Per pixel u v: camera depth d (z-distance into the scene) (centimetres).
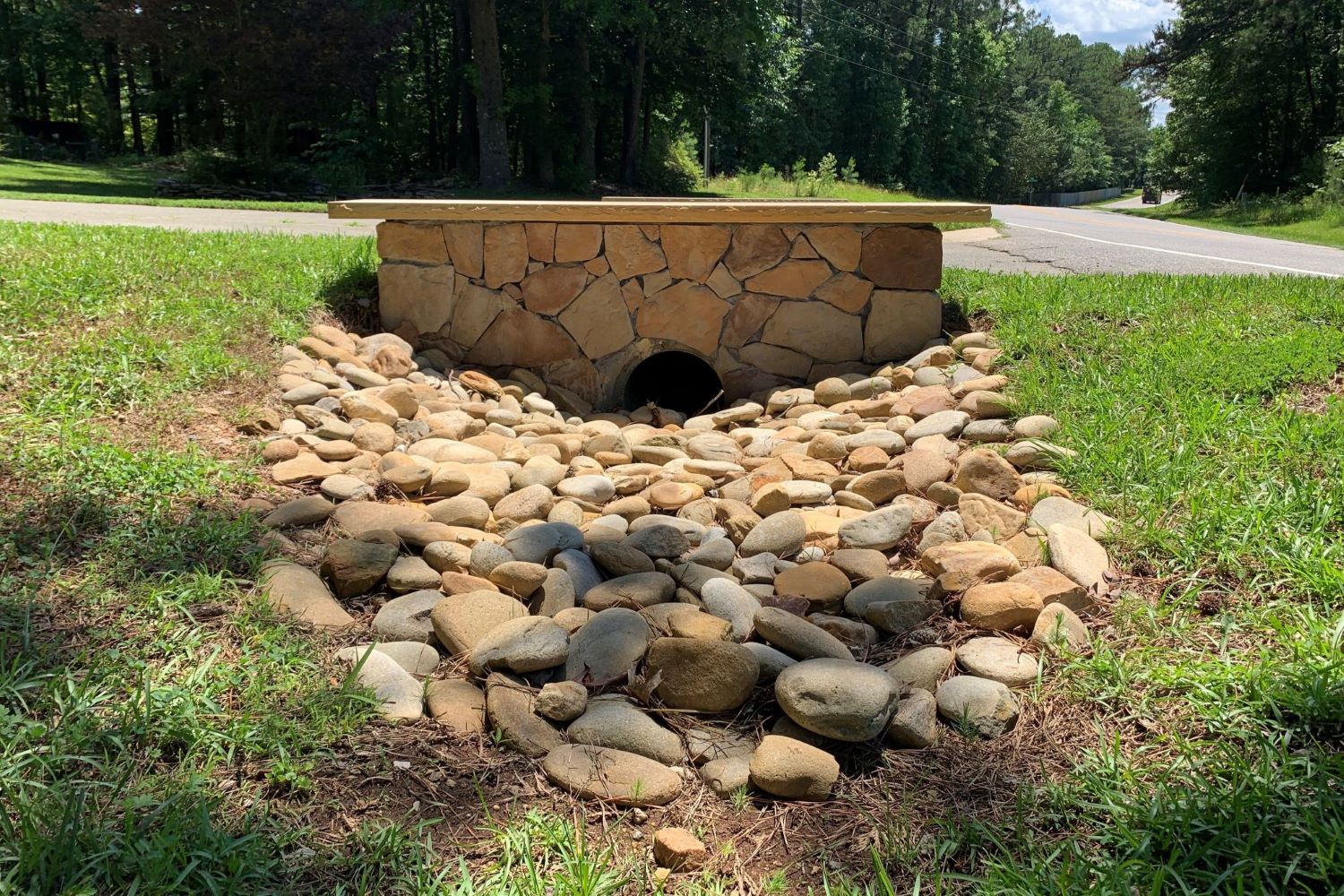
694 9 2830
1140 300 590
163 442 398
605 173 3659
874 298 625
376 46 2419
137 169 2878
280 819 210
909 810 223
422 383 579
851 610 317
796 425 550
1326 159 3081
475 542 361
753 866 211
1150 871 190
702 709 266
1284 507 320
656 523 373
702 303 639
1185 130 4219
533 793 231
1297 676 237
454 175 2902
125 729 223
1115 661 262
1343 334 474
